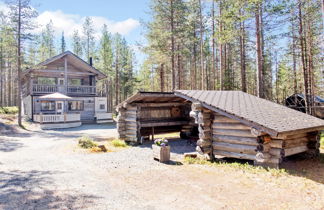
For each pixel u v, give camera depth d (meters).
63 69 25.45
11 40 18.97
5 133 15.52
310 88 17.48
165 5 19.80
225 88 21.44
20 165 7.18
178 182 5.35
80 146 10.28
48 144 11.62
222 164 7.08
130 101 11.46
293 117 7.20
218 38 14.41
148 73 38.75
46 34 41.22
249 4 11.96
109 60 34.78
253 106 7.73
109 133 16.39
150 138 13.87
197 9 23.44
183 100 13.13
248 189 4.81
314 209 3.79
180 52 20.28
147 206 4.01
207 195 4.51
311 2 13.07
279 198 4.29
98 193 4.68
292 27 16.77
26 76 24.86
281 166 6.84
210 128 7.94
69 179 5.66
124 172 6.28
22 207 4.00
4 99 40.97
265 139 6.19
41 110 22.41
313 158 7.70
